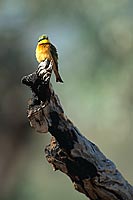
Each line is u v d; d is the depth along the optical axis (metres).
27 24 16.48
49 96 4.60
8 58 15.59
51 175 24.11
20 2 16.62
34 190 18.50
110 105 16.55
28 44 16.30
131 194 4.72
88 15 15.95
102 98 16.50
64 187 24.83
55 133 4.61
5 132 15.48
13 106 15.27
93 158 4.63
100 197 4.70
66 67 16.45
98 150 4.68
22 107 15.34
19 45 16.06
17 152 16.02
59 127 4.61
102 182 4.65
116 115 16.67
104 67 16.12
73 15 16.20
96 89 16.42
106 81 16.28
